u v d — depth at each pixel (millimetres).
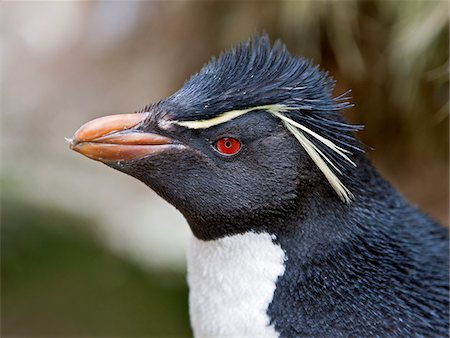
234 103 3086
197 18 5801
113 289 7367
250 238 3230
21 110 7320
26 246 7492
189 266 3500
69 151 7145
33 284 7676
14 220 7398
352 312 3197
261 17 5453
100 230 7047
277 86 3105
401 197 3715
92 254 7422
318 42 5395
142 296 7266
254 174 3119
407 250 3416
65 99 7059
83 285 7512
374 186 3410
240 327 3283
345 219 3242
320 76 3242
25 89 7301
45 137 7234
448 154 5969
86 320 7391
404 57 5148
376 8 5258
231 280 3283
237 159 3117
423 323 3225
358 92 5707
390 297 3240
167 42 6141
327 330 3191
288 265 3223
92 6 6770
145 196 6832
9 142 7332
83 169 7133
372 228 3318
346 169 3189
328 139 3119
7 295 7727
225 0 5590
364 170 3334
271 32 5484
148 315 7195
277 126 3100
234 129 3086
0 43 7395
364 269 3260
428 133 5824
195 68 6023
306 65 3244
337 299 3207
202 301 3393
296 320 3207
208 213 3207
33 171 7270
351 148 3213
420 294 3309
